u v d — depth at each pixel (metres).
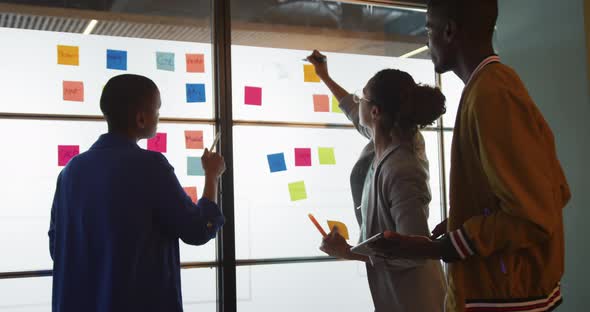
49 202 2.12
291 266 2.49
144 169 1.58
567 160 2.41
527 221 1.02
